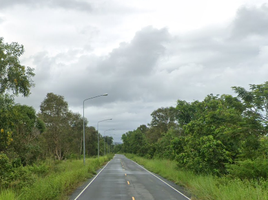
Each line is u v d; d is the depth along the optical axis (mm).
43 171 25562
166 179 24922
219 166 19844
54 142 52219
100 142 111000
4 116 15172
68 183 18109
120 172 33719
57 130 51562
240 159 16859
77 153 68875
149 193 16094
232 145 19594
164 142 46594
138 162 58406
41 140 40188
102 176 28156
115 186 19688
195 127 21969
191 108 29656
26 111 30828
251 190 10805
